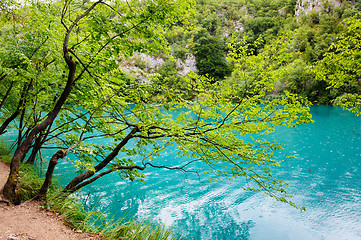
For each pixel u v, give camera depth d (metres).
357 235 5.92
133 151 5.77
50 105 5.12
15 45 4.46
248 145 4.40
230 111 4.18
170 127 4.46
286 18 76.38
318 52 42.72
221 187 8.84
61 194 4.02
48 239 2.83
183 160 11.97
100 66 3.72
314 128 19.33
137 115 4.68
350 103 7.46
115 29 2.89
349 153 12.51
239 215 6.90
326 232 6.06
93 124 5.80
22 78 4.42
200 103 4.16
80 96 4.69
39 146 6.39
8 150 8.62
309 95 38.25
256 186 8.92
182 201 7.72
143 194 8.12
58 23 4.63
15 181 3.54
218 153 4.80
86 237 3.21
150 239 3.59
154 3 2.79
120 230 3.61
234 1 92.62
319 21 58.84
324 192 8.28
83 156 5.69
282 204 7.53
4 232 2.67
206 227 6.24
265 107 3.85
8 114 7.04
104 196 7.78
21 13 5.20
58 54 4.53
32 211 3.39
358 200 7.66
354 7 50.62
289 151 13.28
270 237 5.85
